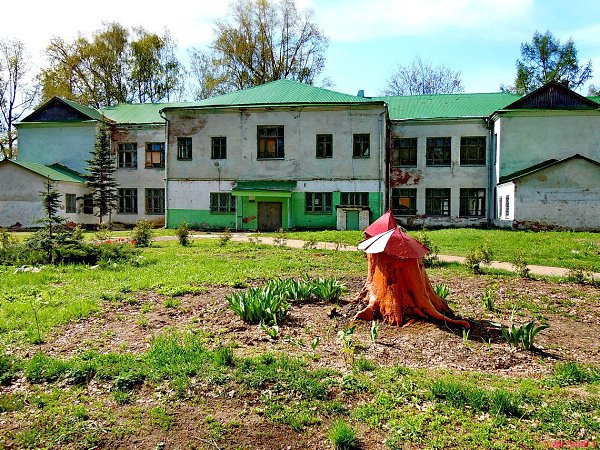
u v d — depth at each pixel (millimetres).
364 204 30094
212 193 31391
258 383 4715
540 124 29156
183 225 19469
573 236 20906
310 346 5977
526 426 3990
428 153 33312
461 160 32875
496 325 6688
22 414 4242
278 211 30609
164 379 4875
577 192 25531
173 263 13391
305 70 46344
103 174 32750
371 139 29969
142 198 34781
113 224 34500
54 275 10961
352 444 3773
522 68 49938
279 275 11508
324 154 30531
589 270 12430
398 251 6785
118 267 12375
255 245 18906
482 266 13414
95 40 46469
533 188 25922
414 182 33406
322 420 4168
